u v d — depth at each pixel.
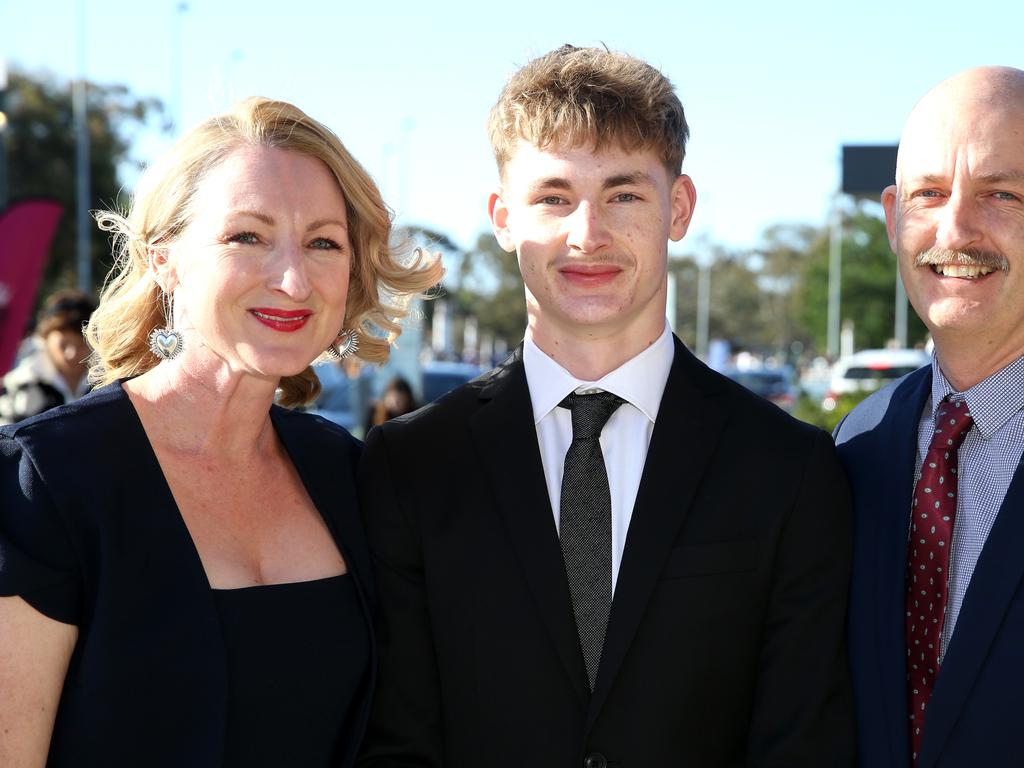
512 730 2.29
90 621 2.03
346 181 2.33
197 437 2.29
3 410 5.48
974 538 2.25
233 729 2.14
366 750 2.39
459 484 2.44
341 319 2.36
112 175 33.41
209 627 2.12
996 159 2.23
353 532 2.44
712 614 2.30
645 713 2.25
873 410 2.63
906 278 2.38
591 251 2.33
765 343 88.94
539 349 2.50
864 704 2.31
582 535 2.35
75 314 5.56
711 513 2.36
